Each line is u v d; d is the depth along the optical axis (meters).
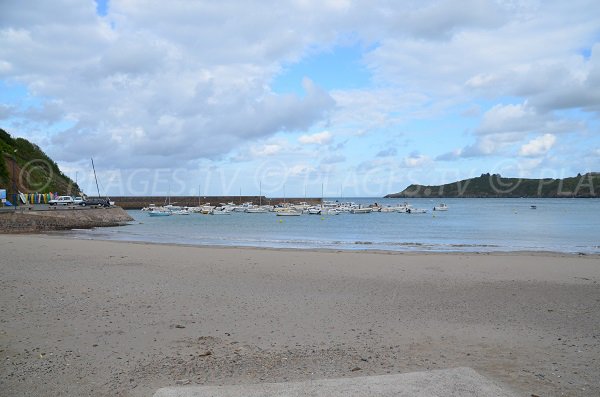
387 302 11.91
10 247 23.81
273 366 7.08
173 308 10.96
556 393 5.92
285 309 11.05
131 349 7.95
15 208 50.62
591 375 6.66
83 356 7.55
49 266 17.36
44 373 6.77
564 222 66.25
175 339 8.55
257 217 90.75
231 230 52.41
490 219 76.88
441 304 11.71
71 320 9.75
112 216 65.38
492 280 15.17
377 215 97.94
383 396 5.04
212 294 12.65
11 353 7.65
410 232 49.12
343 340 8.59
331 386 5.36
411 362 7.28
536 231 48.91
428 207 134.75
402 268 17.62
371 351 7.89
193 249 24.23
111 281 14.34
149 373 6.78
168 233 46.25
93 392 6.08
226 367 7.03
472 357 7.57
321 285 14.19
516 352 7.86
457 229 53.78
